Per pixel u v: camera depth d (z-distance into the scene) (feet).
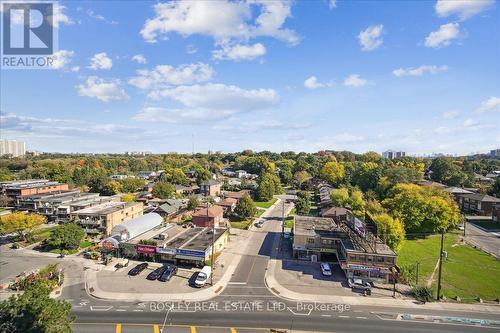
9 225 205.16
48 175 444.96
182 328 109.29
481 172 579.89
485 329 112.88
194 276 156.56
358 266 152.87
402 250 206.80
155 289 140.56
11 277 152.87
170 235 203.51
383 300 134.72
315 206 368.07
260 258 185.57
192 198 319.68
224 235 207.62
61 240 190.90
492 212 303.89
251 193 432.66
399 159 631.56
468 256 196.34
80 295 133.80
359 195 296.71
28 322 69.87
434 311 126.00
